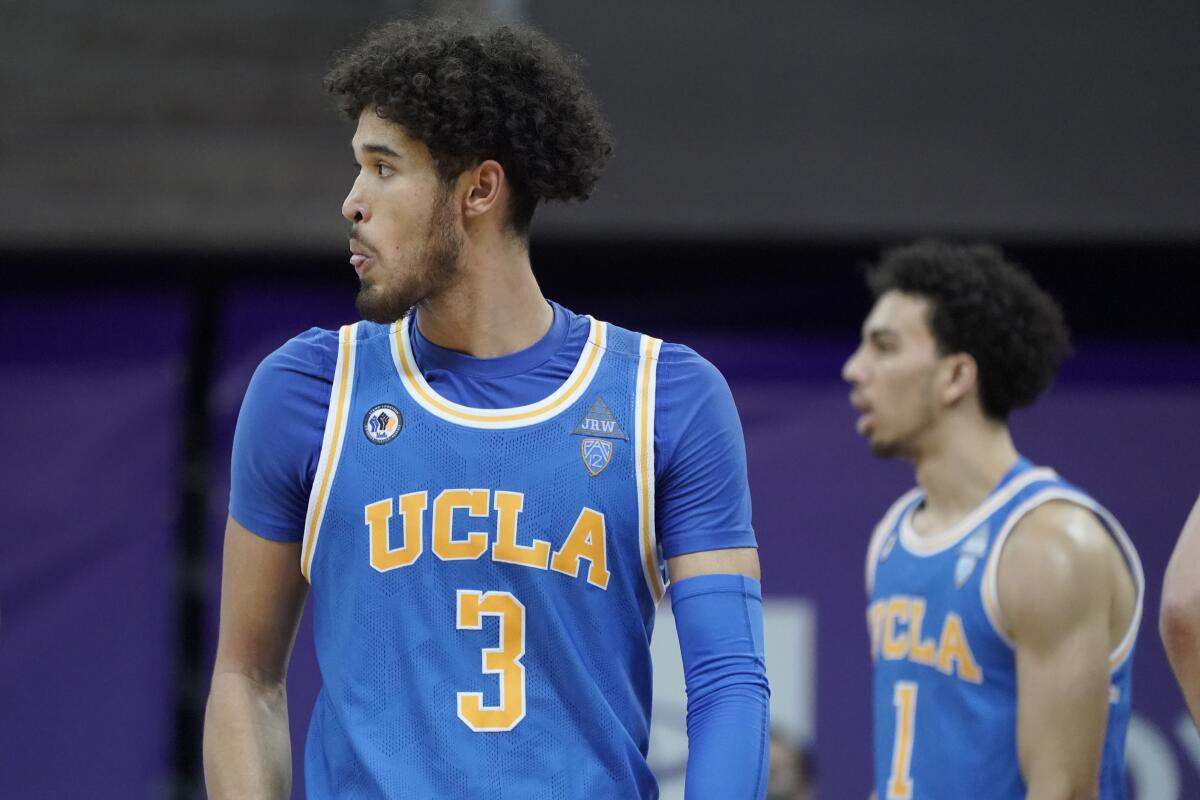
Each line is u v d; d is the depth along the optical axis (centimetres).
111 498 1816
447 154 723
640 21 1762
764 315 1869
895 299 1270
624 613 731
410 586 712
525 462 720
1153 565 1778
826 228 1761
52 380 1838
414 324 756
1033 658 1085
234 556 749
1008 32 1762
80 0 1878
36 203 1827
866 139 1766
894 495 1775
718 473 741
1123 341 1836
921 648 1173
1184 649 786
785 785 1731
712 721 712
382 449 723
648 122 1764
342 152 1848
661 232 1762
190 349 1856
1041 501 1127
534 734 704
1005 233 1758
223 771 723
